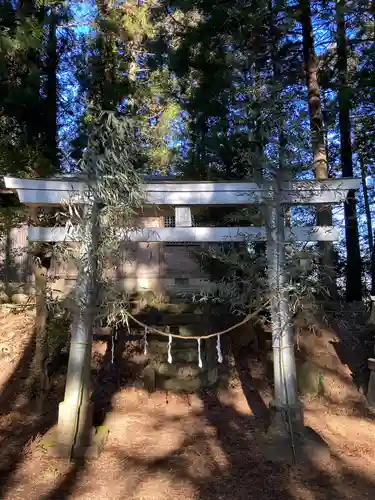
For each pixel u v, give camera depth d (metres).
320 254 4.77
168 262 9.47
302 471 4.00
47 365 5.93
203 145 8.70
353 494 3.65
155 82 11.19
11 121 8.27
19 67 8.13
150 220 8.81
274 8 9.09
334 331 6.85
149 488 3.67
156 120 11.61
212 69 9.05
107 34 9.65
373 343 6.59
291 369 4.48
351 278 11.88
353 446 4.54
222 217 6.93
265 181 4.71
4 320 7.33
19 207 6.92
